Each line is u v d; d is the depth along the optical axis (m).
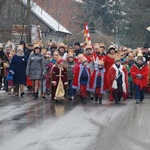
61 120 16.30
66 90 23.06
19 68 24.19
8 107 19.64
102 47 27.25
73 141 12.87
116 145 12.46
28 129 14.55
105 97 24.92
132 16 75.19
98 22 82.62
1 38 41.84
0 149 11.93
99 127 15.02
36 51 23.39
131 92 25.16
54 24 70.38
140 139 13.27
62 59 22.06
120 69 22.33
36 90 23.16
